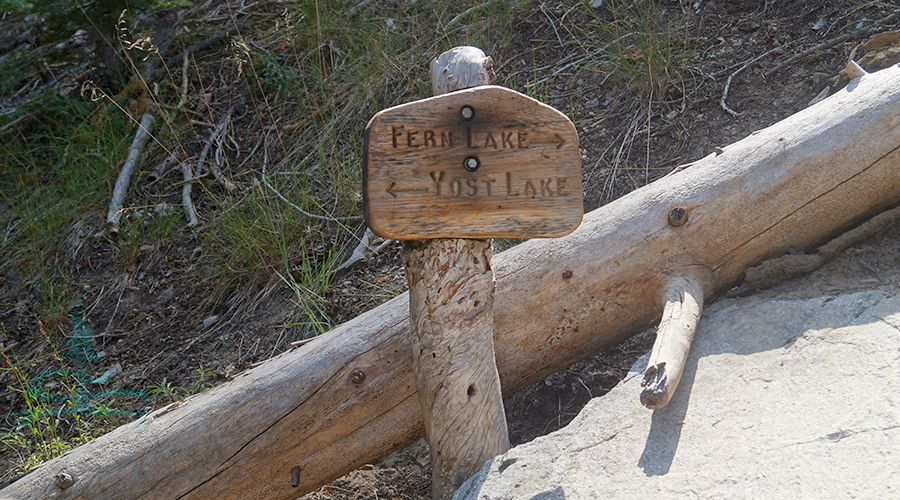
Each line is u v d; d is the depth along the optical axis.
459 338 1.97
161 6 5.46
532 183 1.91
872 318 2.08
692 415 1.93
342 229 4.08
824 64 3.59
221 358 3.62
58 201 5.02
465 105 1.88
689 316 2.19
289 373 2.39
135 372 3.70
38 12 5.18
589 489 1.78
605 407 2.07
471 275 1.97
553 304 2.45
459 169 1.88
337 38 5.33
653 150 3.75
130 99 5.41
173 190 4.89
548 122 1.91
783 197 2.45
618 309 2.47
